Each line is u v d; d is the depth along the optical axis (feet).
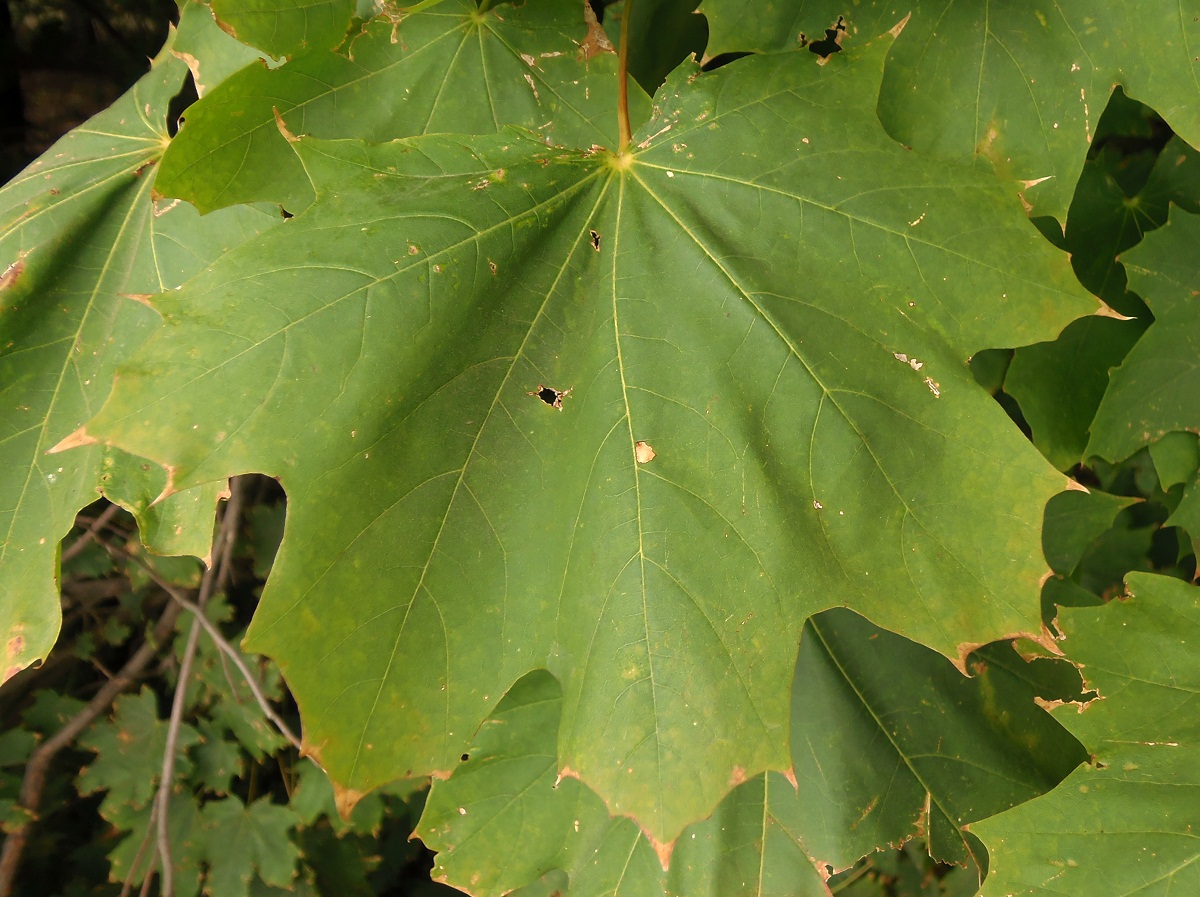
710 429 0.74
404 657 0.71
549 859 0.91
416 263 0.73
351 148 0.75
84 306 0.85
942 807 0.89
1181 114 0.79
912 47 0.81
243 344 0.70
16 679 1.55
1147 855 0.78
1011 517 0.72
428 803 0.91
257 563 1.49
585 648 0.72
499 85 0.84
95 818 1.73
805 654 0.92
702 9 0.81
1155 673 0.80
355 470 0.71
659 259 0.78
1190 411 0.97
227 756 1.45
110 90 1.51
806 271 0.76
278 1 0.77
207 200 0.79
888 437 0.74
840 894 1.27
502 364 0.75
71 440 0.68
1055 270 0.75
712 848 0.89
